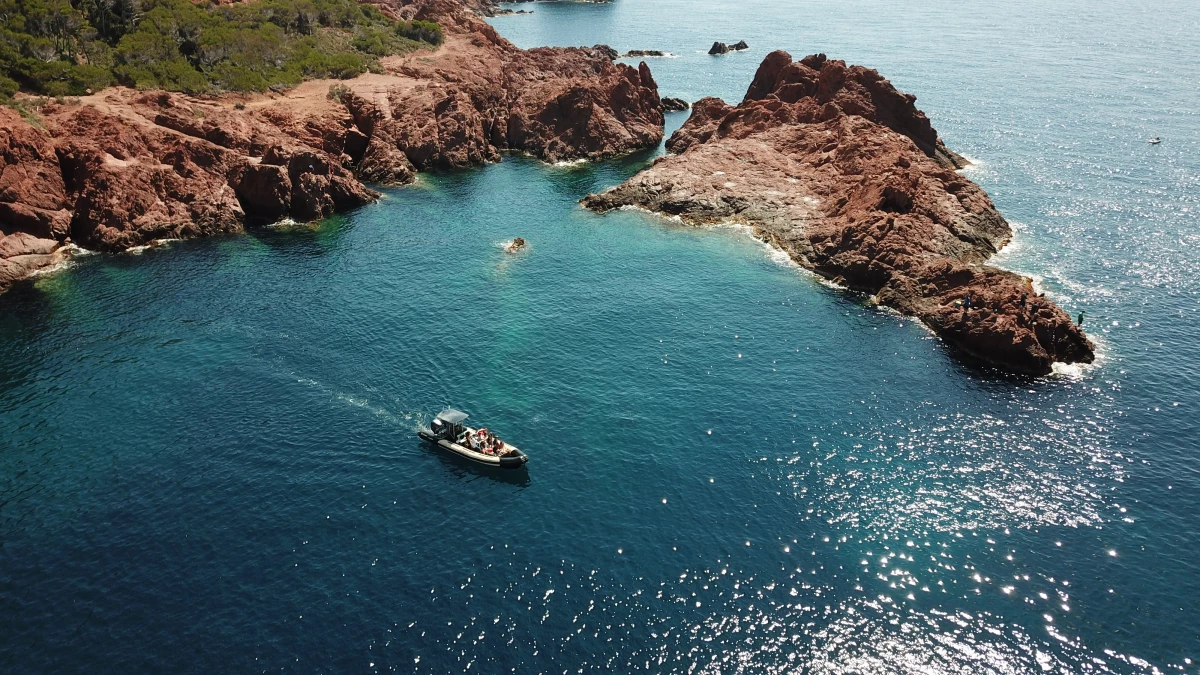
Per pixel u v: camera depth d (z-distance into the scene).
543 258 92.62
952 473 56.25
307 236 99.25
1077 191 110.56
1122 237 95.31
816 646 43.25
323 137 121.81
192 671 42.00
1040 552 49.38
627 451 59.03
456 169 129.50
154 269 88.75
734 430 61.22
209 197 100.31
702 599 46.16
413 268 89.69
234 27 148.12
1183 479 55.44
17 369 69.31
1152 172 117.31
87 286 84.50
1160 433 60.41
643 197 108.69
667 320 78.19
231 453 59.19
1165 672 41.50
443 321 77.69
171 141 103.44
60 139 97.62
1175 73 184.12
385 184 120.75
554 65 186.75
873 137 110.31
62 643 43.75
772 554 49.31
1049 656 42.56
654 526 51.66
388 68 156.50
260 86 131.00
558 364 70.38
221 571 48.50
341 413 63.97
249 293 83.19
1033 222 100.12
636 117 148.12
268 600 46.34
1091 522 51.72
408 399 65.69
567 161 134.62
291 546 50.41
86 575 48.25
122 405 64.62
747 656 42.69
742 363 70.50
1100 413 62.94
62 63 114.06
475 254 93.75
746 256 93.25
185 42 133.88
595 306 80.94
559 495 54.66
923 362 70.62
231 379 68.19
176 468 57.56
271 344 73.44
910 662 42.38
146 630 44.50
